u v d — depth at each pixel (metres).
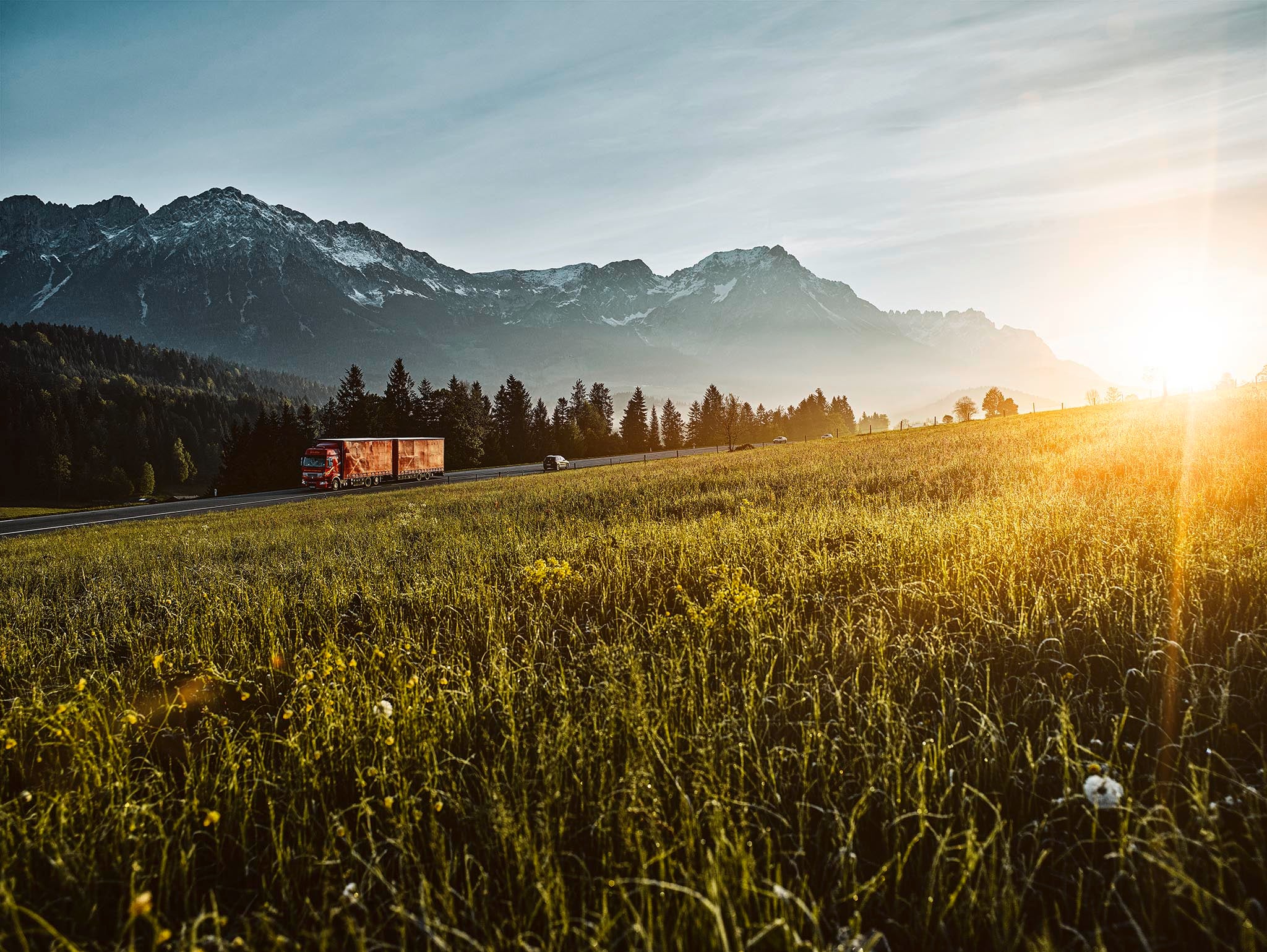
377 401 94.69
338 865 2.91
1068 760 2.94
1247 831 2.56
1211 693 3.47
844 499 13.16
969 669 4.25
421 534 14.94
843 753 3.38
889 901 2.60
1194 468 10.55
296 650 6.31
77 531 32.22
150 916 2.49
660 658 4.74
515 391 110.50
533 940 2.47
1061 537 6.73
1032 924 2.47
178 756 4.21
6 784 3.89
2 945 2.50
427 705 4.33
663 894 2.45
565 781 3.34
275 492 60.06
